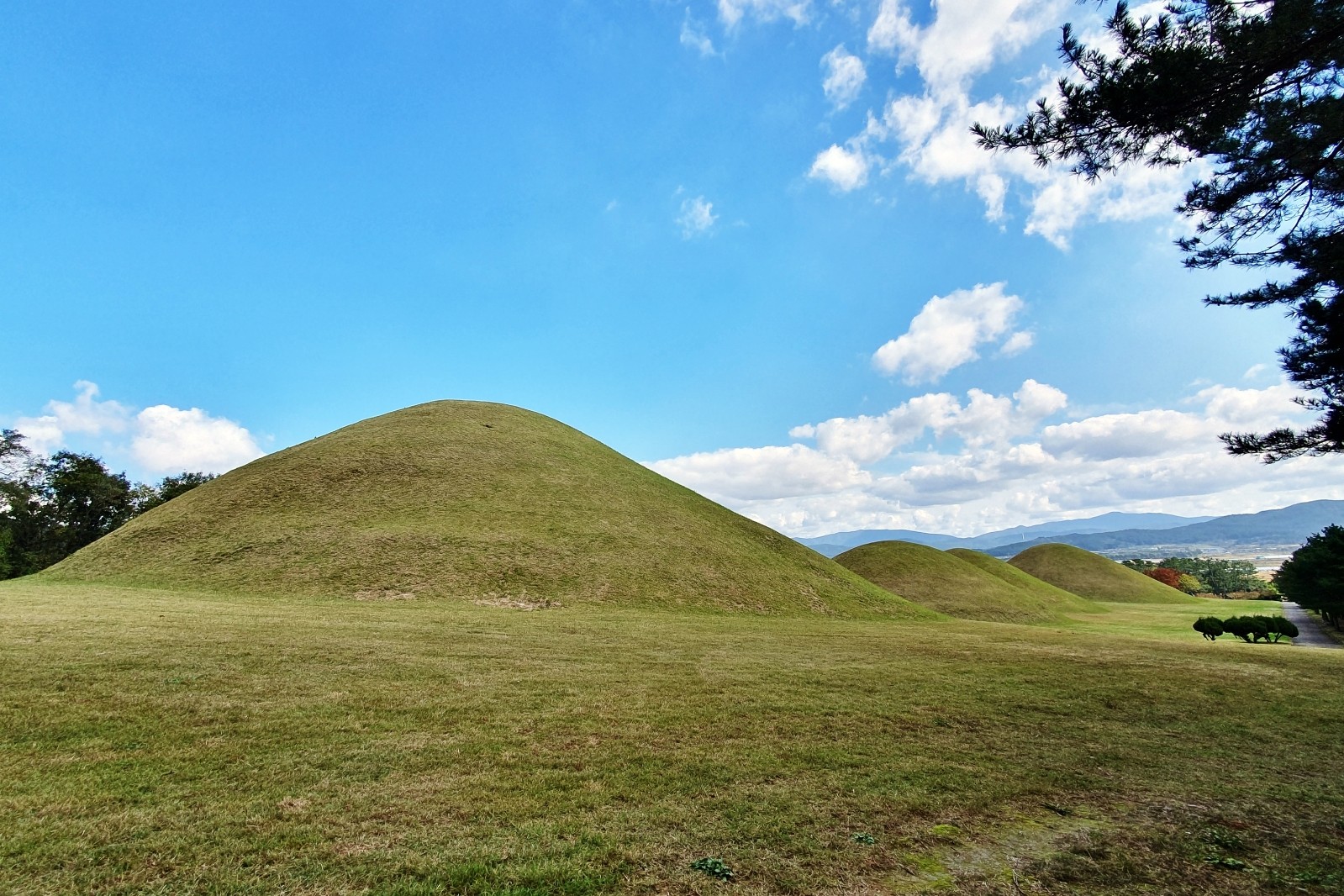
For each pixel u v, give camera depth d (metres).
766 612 35.41
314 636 17.53
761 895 5.41
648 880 5.57
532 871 5.62
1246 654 23.23
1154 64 7.93
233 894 5.16
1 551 57.59
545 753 8.92
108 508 72.69
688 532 46.41
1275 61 7.83
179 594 28.45
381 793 7.28
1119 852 6.58
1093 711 13.29
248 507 40.72
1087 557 103.56
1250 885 5.96
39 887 5.14
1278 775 9.60
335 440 52.97
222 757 8.16
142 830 6.16
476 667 14.53
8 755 7.86
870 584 48.22
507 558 35.62
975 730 11.41
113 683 11.12
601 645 19.34
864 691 14.12
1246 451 12.02
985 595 60.09
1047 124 8.91
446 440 53.34
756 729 10.68
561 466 53.06
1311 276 10.91
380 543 35.72
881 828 6.98
